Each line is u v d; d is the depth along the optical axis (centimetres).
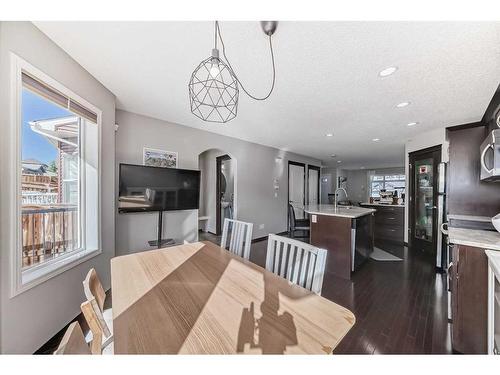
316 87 210
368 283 263
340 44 148
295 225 455
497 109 204
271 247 142
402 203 525
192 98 160
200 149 365
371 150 543
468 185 226
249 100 241
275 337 69
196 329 74
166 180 297
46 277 151
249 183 461
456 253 148
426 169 378
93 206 213
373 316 192
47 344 153
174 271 123
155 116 301
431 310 201
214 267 129
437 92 219
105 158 225
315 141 449
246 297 94
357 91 218
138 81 207
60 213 192
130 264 133
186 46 154
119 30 139
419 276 284
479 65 171
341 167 923
